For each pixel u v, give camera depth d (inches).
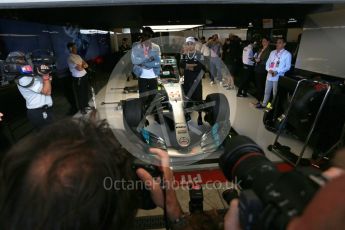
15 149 17.1
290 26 212.4
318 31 177.8
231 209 21.2
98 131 20.0
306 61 194.1
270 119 160.4
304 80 120.0
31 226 15.1
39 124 117.9
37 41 174.9
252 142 29.9
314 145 124.2
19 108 142.7
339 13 154.3
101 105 230.2
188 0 59.2
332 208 11.0
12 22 146.4
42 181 15.3
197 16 186.2
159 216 82.5
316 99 117.6
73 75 198.2
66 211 15.2
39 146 16.9
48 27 192.9
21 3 55.2
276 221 15.6
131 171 21.2
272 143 143.6
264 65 213.3
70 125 19.2
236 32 446.6
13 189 15.6
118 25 206.7
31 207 15.1
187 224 29.1
